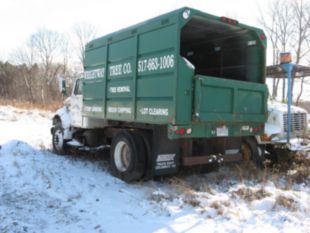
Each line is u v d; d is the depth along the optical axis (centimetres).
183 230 361
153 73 507
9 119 1705
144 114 528
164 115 482
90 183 561
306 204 430
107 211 425
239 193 477
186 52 790
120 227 372
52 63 4431
